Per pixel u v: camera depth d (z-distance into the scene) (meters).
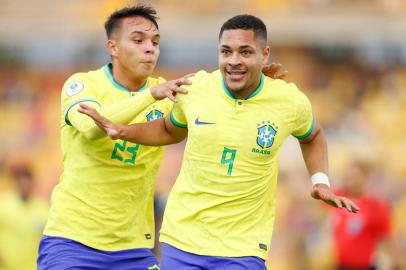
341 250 44.03
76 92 22.86
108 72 23.89
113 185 23.25
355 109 89.94
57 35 95.81
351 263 43.66
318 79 94.19
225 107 21.08
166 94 21.00
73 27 95.62
